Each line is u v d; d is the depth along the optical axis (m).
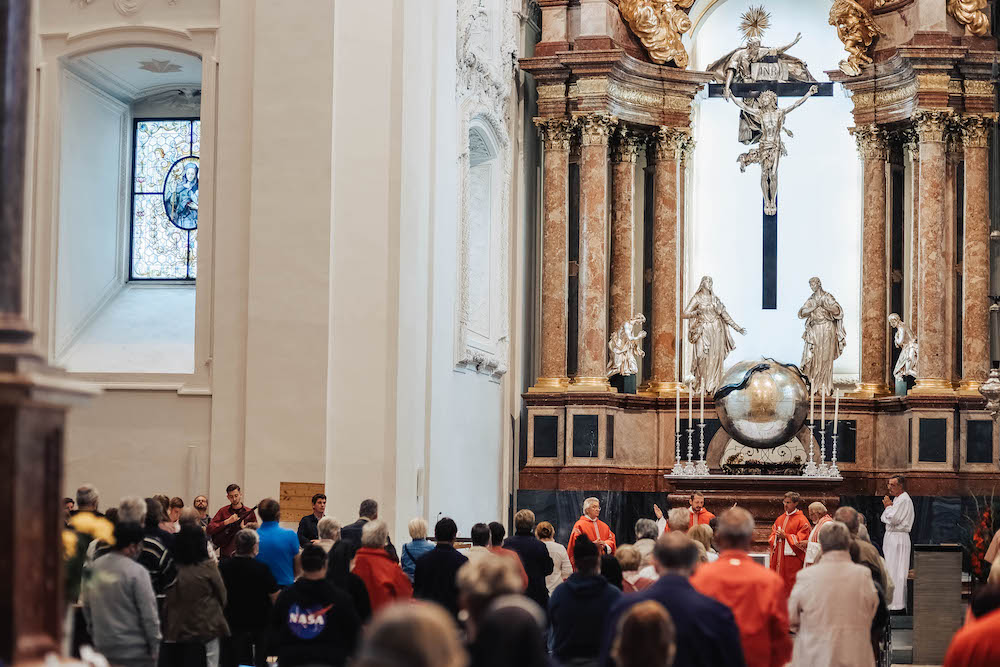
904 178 25.44
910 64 24.06
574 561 8.72
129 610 9.22
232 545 13.98
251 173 16.67
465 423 20.75
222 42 16.92
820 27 26.25
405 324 16.94
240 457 16.53
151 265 19.27
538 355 25.17
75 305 18.06
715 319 24.72
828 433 24.42
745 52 25.77
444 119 18.94
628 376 24.48
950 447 23.47
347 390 16.59
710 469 24.50
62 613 5.52
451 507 19.92
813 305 24.52
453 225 19.56
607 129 24.27
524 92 24.66
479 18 21.30
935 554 16.61
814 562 16.11
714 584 8.38
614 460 24.08
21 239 5.44
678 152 25.36
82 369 17.17
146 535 10.72
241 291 16.67
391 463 16.53
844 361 25.83
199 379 16.72
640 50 25.03
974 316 24.12
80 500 10.81
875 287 25.14
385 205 16.70
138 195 19.38
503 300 22.80
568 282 24.53
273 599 11.34
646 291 25.52
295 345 16.48
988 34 24.30
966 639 7.31
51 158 17.56
